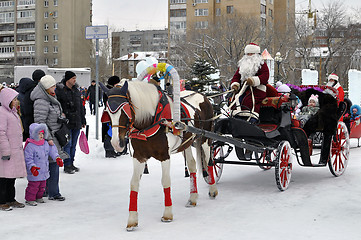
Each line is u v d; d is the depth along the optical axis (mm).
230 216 6113
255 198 7164
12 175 6332
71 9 79625
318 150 12820
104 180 8562
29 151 6641
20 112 8125
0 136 6238
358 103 21391
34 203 6730
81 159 10711
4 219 5957
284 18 64688
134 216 5551
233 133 7727
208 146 7109
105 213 6305
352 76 21344
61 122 7457
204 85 15312
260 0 61062
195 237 5195
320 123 8516
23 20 82000
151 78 6133
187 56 45156
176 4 67500
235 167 10234
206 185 8172
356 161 10820
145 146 5719
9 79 59469
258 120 7816
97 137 13234
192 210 6449
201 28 47500
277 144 7965
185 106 6582
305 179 8742
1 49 84688
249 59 7887
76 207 6633
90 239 5141
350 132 13180
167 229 5523
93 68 69375
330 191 7562
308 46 47750
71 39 80000
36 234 5324
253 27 45688
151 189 7820
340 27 45719
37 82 8094
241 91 7574
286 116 7895
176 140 6035
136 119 5477
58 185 7457
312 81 22109
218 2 64625
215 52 43125
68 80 8977
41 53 80062
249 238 5137
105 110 5164
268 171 9719
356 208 6441
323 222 5770
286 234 5273
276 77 24875
